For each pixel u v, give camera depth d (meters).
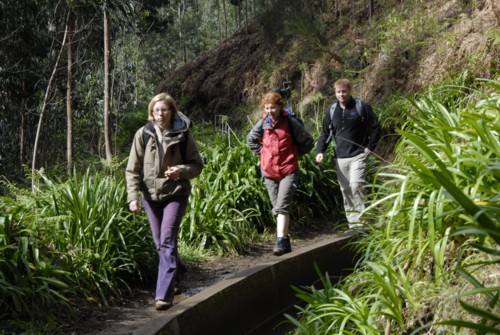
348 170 7.28
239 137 9.49
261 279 5.80
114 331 4.52
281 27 19.44
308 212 8.39
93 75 21.94
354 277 4.29
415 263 3.53
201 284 5.78
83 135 22.83
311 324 4.03
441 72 10.77
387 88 12.80
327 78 17.05
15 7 18.69
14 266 4.67
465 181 3.42
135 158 5.26
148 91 37.03
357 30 17.28
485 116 3.61
